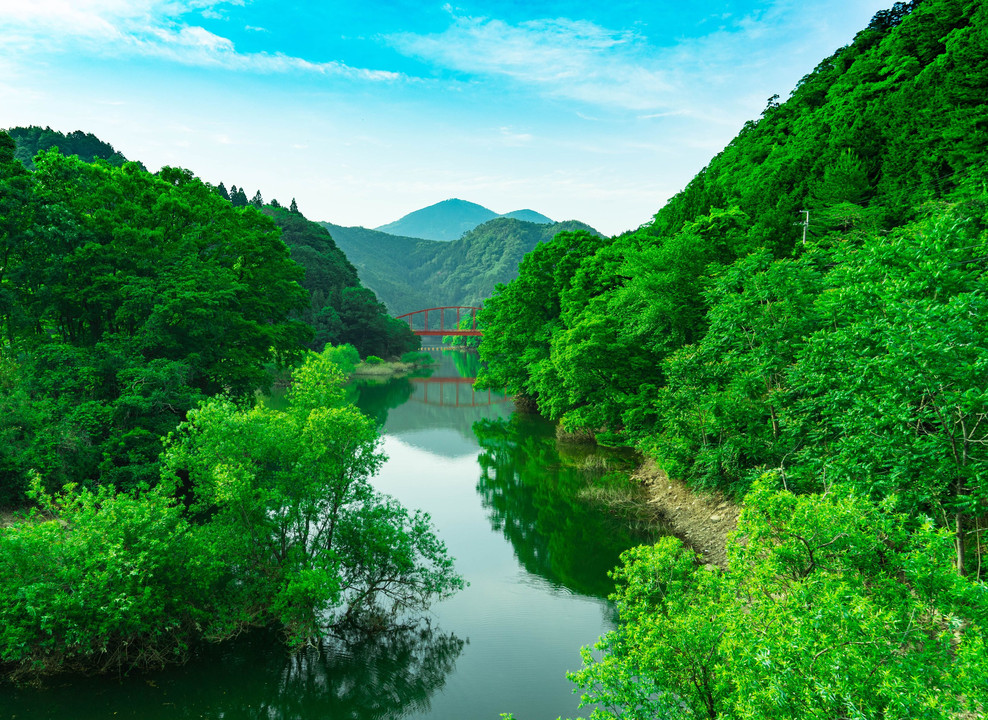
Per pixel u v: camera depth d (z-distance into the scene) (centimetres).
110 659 1415
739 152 6300
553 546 2227
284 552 1702
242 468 1568
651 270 2969
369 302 12344
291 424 1734
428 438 4450
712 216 3091
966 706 561
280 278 4028
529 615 1728
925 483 1119
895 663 584
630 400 3059
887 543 863
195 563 1488
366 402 6725
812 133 4744
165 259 3116
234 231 3612
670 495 2572
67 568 1344
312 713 1326
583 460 3431
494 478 3228
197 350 3088
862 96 4522
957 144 3244
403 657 1517
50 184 2994
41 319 2927
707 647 788
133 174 3300
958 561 1107
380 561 1686
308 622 1555
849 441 1277
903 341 1100
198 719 1295
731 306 2053
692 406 2336
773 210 3988
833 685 549
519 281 5072
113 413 2495
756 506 894
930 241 1357
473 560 2127
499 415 5706
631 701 826
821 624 618
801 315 1972
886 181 3716
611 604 1791
